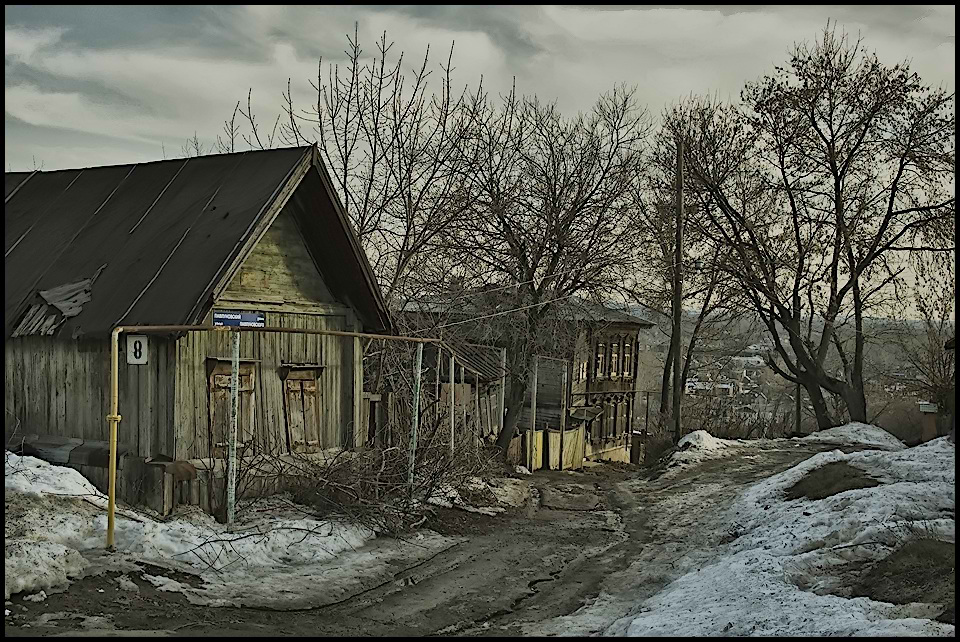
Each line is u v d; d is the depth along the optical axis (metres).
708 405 38.69
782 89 32.81
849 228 31.84
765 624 8.15
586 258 27.34
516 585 11.28
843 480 16.12
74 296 13.40
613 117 28.41
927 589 8.71
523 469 26.61
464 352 24.98
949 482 13.97
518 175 27.48
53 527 10.09
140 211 14.71
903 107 31.06
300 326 15.19
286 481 14.35
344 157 25.70
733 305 35.59
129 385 13.01
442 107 25.72
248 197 13.75
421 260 25.88
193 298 12.40
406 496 14.63
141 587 9.07
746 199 33.84
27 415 13.79
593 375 40.06
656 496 20.06
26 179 16.72
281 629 8.51
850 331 33.78
